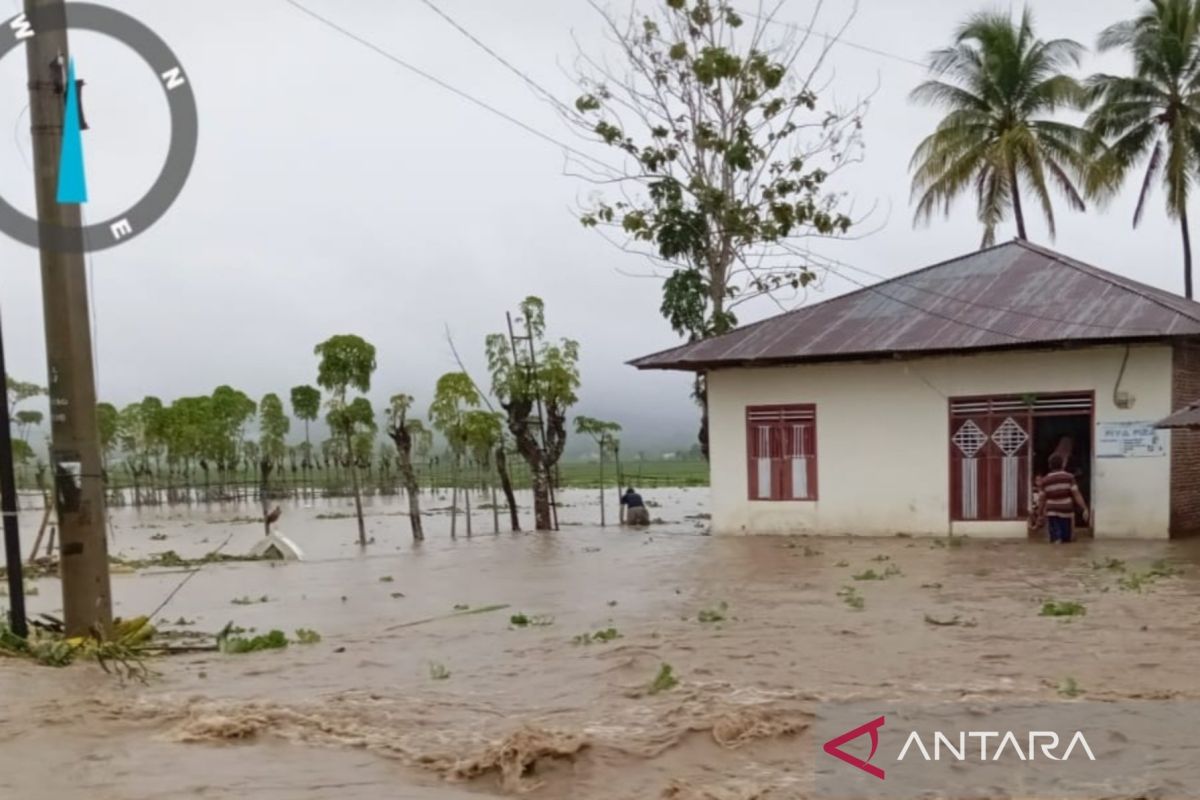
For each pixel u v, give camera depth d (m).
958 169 36.53
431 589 16.34
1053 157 36.38
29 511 46.53
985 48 36.53
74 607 10.55
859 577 15.55
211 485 62.91
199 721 6.94
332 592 16.56
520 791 5.78
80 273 10.60
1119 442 19.97
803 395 23.14
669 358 23.59
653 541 23.75
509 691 8.12
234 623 13.30
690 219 28.44
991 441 21.23
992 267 24.11
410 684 8.54
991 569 16.09
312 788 5.71
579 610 13.21
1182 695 7.44
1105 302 20.64
